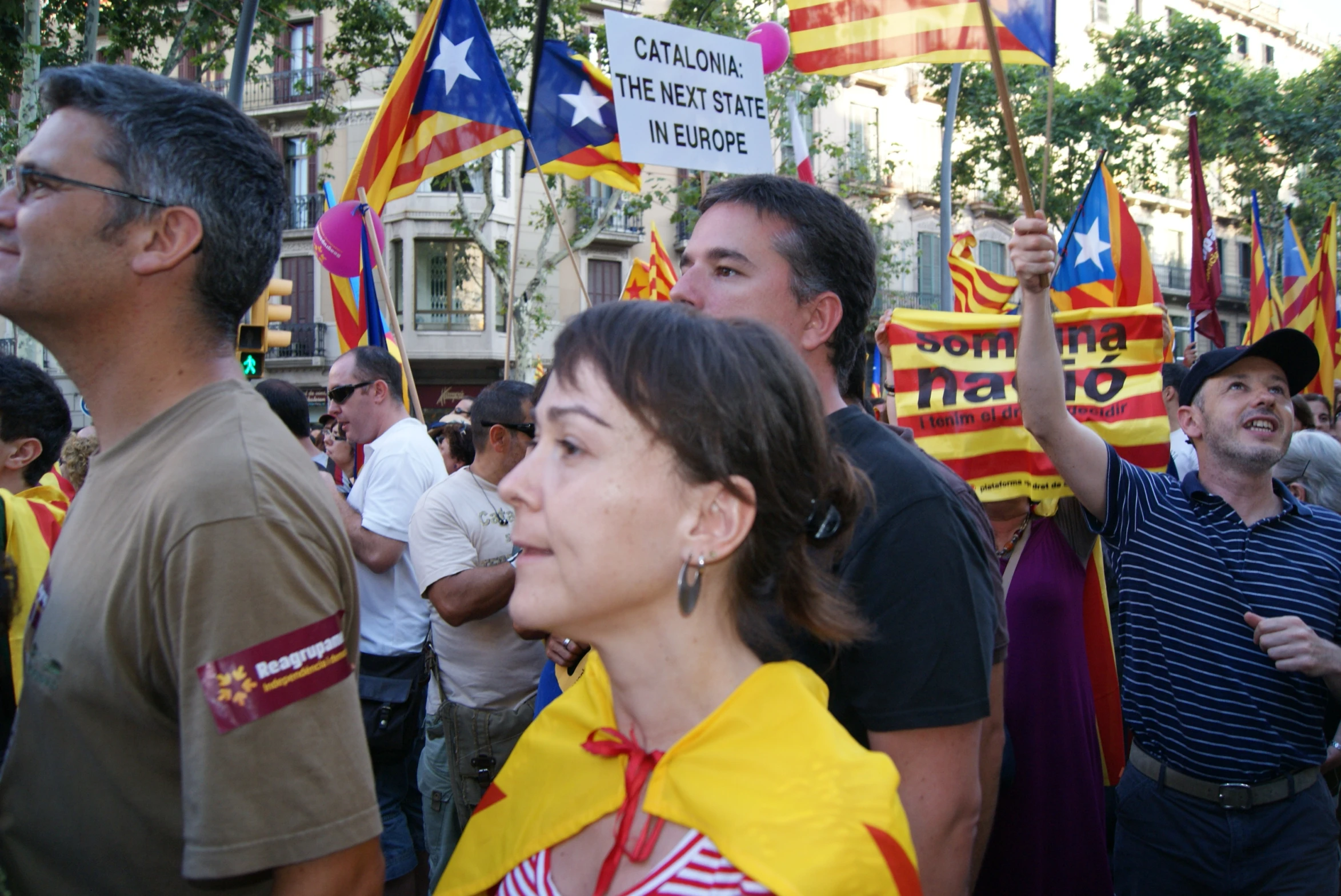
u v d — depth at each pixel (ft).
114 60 47.14
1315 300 24.44
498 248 66.54
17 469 9.73
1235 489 9.29
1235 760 8.52
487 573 10.50
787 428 3.88
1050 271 8.09
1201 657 8.73
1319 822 8.52
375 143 16.17
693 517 3.70
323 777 4.21
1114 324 10.44
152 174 4.60
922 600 5.17
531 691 11.07
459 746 11.00
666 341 3.71
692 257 6.38
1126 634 9.29
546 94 18.12
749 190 6.29
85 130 4.58
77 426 72.33
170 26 47.32
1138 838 9.13
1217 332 25.05
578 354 3.75
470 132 16.06
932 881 5.10
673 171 78.48
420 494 12.22
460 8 15.96
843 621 4.33
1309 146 89.20
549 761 4.30
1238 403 9.12
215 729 4.00
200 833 3.98
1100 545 10.27
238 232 4.87
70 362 4.89
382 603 12.05
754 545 3.92
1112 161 75.31
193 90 4.86
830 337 6.25
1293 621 8.25
